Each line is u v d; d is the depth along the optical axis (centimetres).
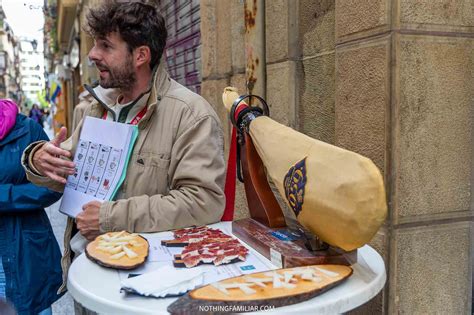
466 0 157
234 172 163
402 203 155
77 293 103
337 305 93
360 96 165
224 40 310
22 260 201
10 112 201
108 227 148
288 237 125
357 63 166
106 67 163
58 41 1970
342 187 104
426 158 157
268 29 245
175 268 111
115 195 162
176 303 90
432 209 159
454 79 158
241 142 146
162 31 167
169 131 161
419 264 159
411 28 152
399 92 152
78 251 165
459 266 163
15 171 198
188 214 151
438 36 155
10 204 194
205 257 117
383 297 157
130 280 102
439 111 157
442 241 161
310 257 109
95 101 184
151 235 145
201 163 154
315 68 217
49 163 160
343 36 173
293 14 228
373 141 160
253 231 132
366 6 160
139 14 160
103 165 161
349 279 104
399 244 156
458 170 161
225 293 92
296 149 121
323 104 213
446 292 163
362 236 104
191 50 398
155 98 161
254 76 252
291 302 91
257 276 101
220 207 157
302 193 114
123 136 159
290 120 232
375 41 157
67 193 166
